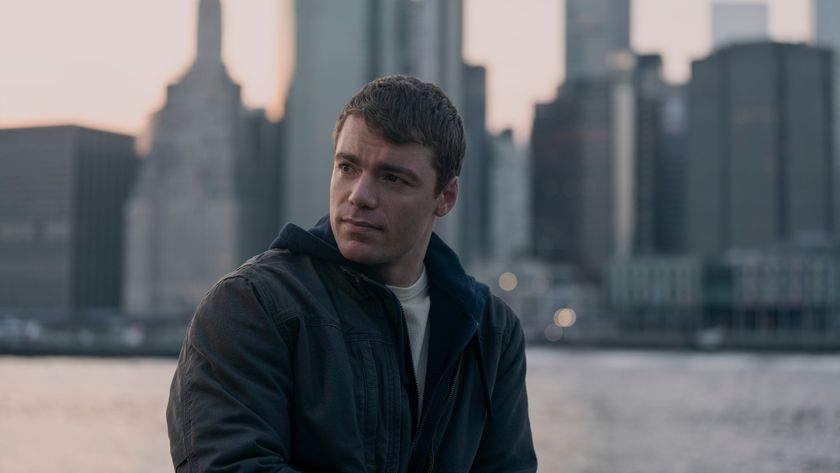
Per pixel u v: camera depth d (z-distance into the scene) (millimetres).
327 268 2332
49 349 117125
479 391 2535
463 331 2459
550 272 192750
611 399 52562
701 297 176500
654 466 25609
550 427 36219
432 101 2295
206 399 2119
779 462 26953
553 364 106312
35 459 26047
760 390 61875
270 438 2076
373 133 2244
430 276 2482
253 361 2141
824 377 78938
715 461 26875
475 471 2609
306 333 2213
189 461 2094
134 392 54906
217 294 2234
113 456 26625
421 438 2375
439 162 2297
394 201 2264
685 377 78250
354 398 2215
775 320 172750
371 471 2225
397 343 2324
